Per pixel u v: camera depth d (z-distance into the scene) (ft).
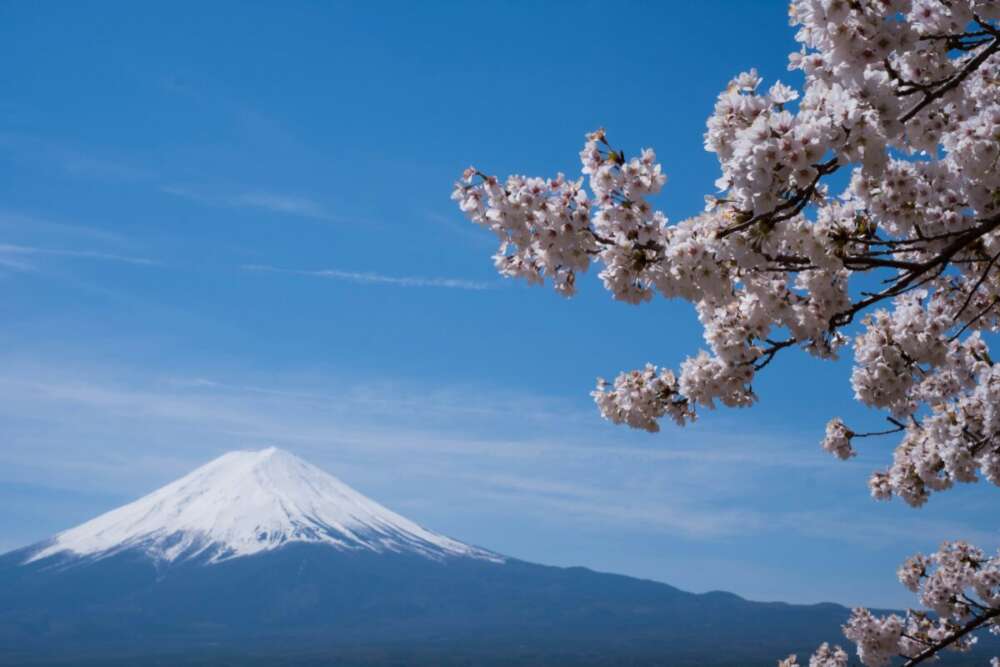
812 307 22.75
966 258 21.53
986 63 21.47
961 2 18.01
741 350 23.91
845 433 31.60
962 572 39.06
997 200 19.62
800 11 16.61
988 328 27.50
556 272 22.08
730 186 18.72
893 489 33.50
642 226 20.51
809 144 15.67
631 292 20.86
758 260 19.03
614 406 26.76
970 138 19.03
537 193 21.49
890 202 20.39
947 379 30.45
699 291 20.06
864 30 16.31
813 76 17.61
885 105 16.25
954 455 28.17
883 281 22.20
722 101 17.13
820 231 19.60
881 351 24.29
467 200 21.89
